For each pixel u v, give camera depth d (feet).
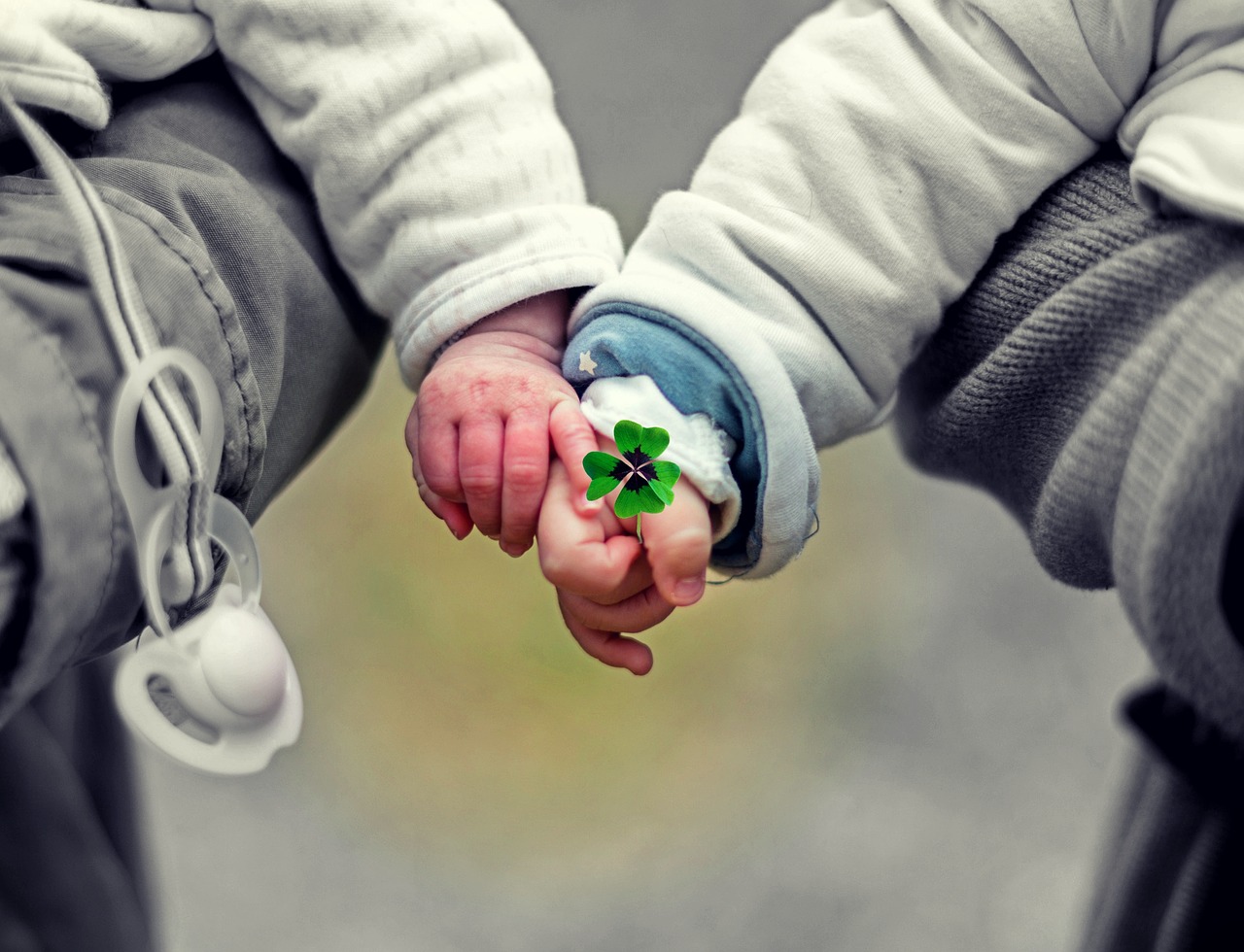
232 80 3.52
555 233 3.43
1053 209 3.42
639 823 4.58
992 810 4.58
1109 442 3.28
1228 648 3.22
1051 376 3.37
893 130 3.40
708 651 5.05
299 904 4.33
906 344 3.45
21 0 3.29
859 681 4.96
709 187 3.46
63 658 3.17
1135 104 3.41
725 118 5.83
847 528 5.41
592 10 6.23
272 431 3.42
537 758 4.76
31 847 3.45
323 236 3.51
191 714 3.26
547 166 3.46
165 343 3.23
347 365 3.52
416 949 4.23
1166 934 3.38
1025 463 3.43
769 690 4.94
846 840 4.50
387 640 5.07
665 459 3.35
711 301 3.40
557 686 4.96
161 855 3.82
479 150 3.43
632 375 3.41
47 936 3.45
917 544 5.38
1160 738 3.40
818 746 4.78
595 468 3.33
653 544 3.34
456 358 3.42
